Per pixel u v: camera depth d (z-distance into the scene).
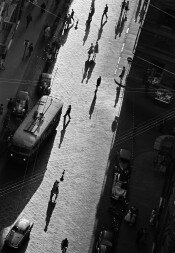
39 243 58.59
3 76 77.00
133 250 61.53
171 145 71.75
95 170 68.56
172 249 55.28
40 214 61.53
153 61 82.50
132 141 74.12
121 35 90.69
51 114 69.25
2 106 71.50
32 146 65.19
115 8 95.62
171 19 80.38
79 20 91.06
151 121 77.94
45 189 64.25
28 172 65.56
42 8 90.25
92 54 85.38
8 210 60.91
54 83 78.25
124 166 68.69
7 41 81.94
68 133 71.94
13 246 56.69
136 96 81.19
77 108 76.00
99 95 79.19
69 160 68.62
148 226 64.38
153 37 81.38
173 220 56.62
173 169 66.38
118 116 76.94
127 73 83.44
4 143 67.62
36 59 81.44
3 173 64.56
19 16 86.31
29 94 75.50
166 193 65.69
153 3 79.81
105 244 58.91
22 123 67.25
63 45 85.31
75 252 59.12
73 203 63.88
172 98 81.50
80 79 80.56
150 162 72.00
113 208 64.62
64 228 60.91
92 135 72.94
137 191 68.31
